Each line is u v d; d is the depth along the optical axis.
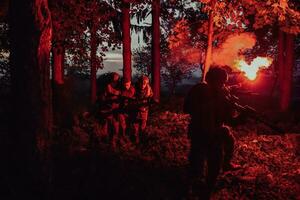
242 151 11.83
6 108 13.94
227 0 15.49
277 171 10.52
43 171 7.80
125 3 19.23
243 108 7.87
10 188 7.54
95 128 13.45
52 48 17.08
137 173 9.38
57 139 12.07
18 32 7.60
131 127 13.48
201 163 8.01
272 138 13.62
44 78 7.73
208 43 15.68
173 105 18.98
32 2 7.53
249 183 9.20
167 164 10.37
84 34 17.47
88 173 8.97
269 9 15.15
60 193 7.87
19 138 7.75
